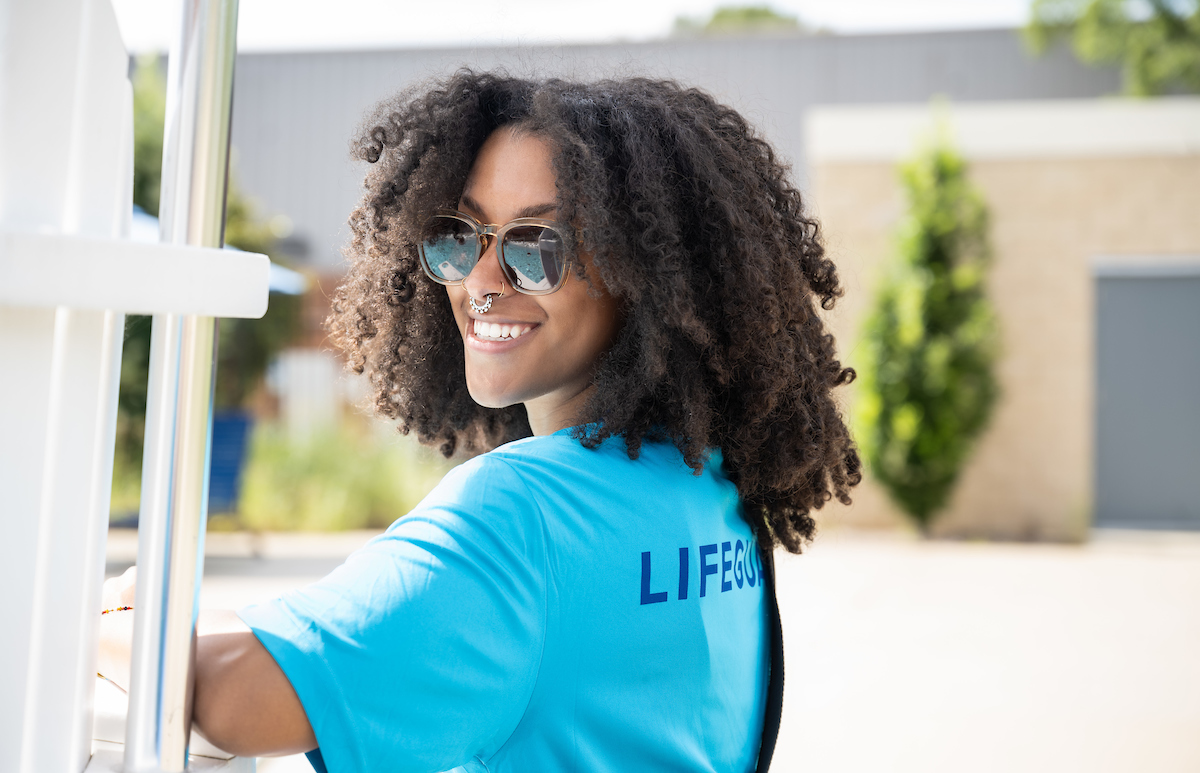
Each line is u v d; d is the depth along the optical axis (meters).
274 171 14.92
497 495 0.88
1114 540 9.91
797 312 1.25
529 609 0.85
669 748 0.95
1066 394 10.08
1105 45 16.08
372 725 0.77
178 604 0.70
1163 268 10.21
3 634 0.67
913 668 5.34
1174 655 5.62
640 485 1.00
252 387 11.28
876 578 7.75
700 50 14.15
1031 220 10.19
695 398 1.09
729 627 1.07
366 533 10.02
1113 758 4.06
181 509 0.69
